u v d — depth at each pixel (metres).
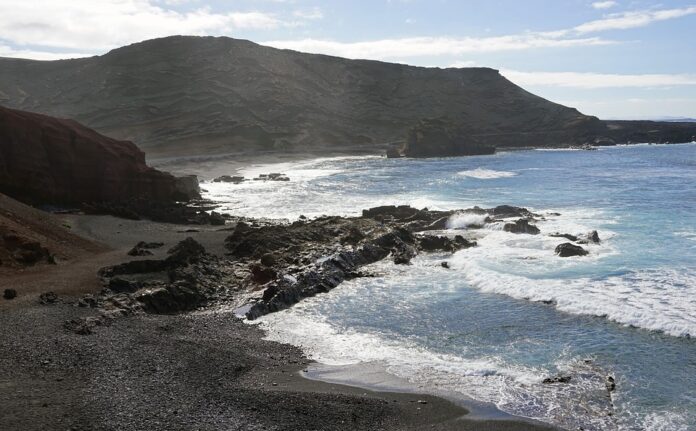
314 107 190.38
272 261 36.69
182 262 35.97
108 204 58.12
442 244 42.94
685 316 26.42
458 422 18.30
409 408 19.27
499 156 147.75
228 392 19.86
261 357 23.73
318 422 18.03
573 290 31.09
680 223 49.34
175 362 22.28
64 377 20.20
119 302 29.03
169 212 56.00
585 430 17.69
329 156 149.50
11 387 19.05
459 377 21.70
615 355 23.03
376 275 36.59
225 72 195.25
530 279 33.47
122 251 40.03
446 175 98.75
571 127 199.50
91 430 16.34
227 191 81.44
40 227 40.91
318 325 27.98
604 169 105.50
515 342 24.95
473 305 30.23
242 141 163.12
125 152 64.06
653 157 134.75
